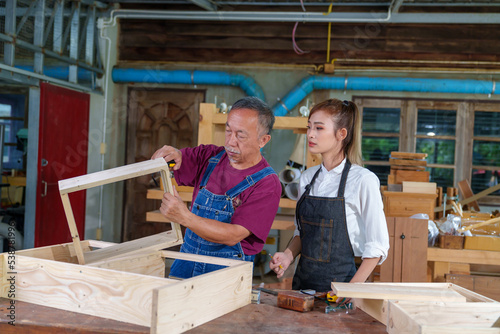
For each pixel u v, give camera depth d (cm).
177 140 638
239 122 173
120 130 641
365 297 140
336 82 591
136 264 166
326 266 192
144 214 641
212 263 164
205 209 182
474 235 321
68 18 515
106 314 138
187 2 599
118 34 645
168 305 121
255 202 174
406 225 312
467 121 611
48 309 146
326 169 199
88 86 571
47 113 475
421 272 310
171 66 641
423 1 563
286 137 618
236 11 592
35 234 469
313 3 578
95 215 597
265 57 630
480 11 578
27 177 472
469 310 134
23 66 442
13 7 414
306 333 132
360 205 188
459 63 605
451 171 619
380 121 623
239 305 153
